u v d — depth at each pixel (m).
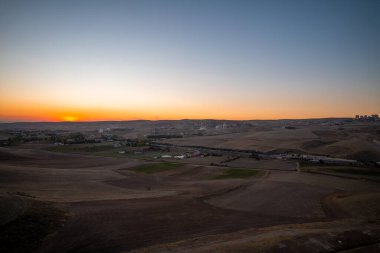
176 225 36.19
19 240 27.88
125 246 28.77
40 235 29.61
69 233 30.88
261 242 27.62
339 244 28.30
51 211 36.66
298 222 39.69
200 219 39.38
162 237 31.70
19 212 34.03
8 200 37.66
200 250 25.56
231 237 30.58
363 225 35.34
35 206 37.53
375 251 27.12
